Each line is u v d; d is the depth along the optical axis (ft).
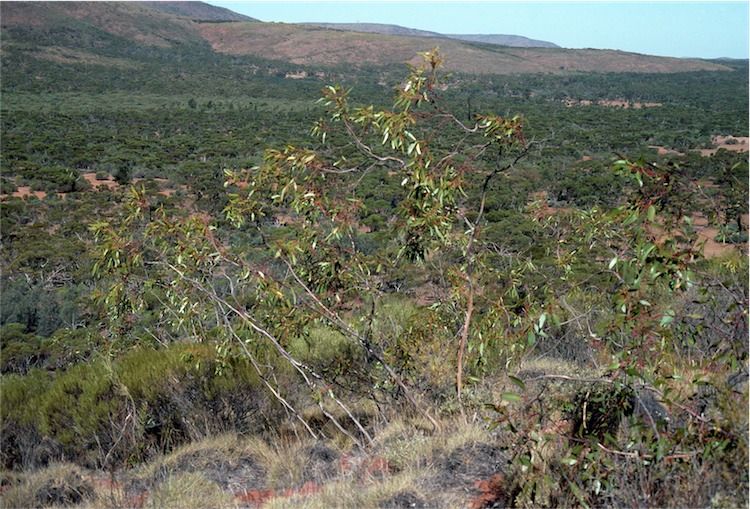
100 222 16.76
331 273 16.79
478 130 14.94
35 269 67.21
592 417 12.09
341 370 18.48
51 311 47.52
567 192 103.76
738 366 10.85
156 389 17.97
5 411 17.90
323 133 15.80
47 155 159.94
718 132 227.40
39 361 36.40
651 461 10.34
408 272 24.88
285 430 17.74
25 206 100.63
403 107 14.66
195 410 17.94
